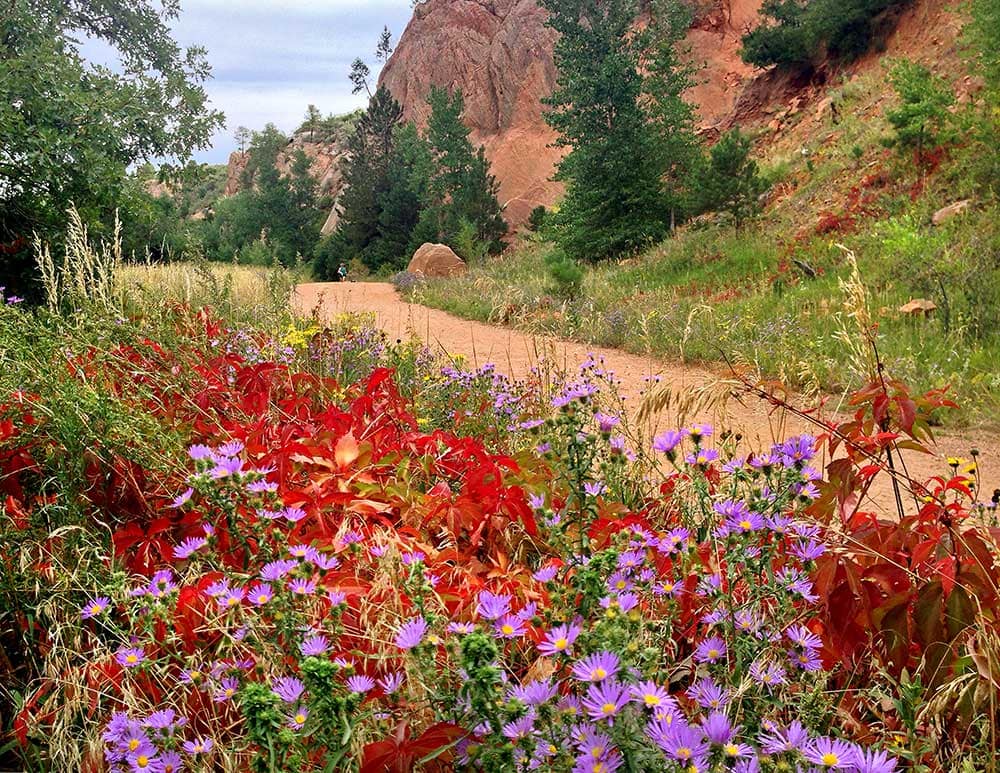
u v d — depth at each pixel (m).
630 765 1.22
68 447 2.78
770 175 21.66
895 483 2.50
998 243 11.45
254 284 11.67
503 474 3.14
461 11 65.44
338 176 83.06
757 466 2.04
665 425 5.29
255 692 1.38
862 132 20.34
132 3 18.28
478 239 45.78
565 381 4.88
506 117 59.69
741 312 12.37
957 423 6.89
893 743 1.79
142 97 13.35
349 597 2.11
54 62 11.55
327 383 4.29
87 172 11.40
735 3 42.91
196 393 3.75
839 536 2.25
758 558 1.86
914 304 10.11
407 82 69.56
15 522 2.67
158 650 2.05
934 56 21.20
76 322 4.14
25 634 2.33
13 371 3.15
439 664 1.66
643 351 10.93
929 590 1.97
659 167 24.48
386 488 2.88
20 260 11.17
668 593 1.95
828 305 11.56
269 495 2.32
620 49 26.03
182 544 2.39
